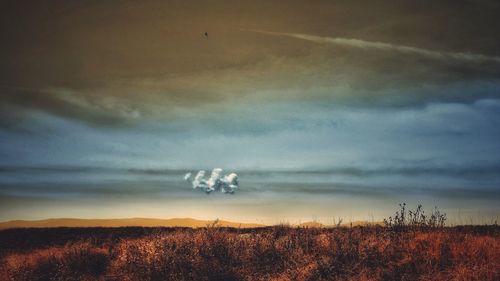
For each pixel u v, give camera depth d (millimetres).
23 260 11492
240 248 11078
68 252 11812
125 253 11289
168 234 12227
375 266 9633
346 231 11828
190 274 9734
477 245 9758
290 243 11211
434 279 8445
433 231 11484
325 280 9109
